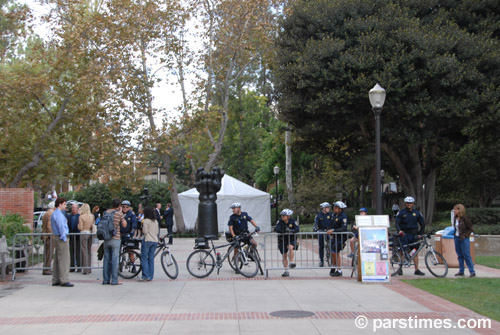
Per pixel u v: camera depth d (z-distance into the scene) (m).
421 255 17.67
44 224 13.87
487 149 27.59
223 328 7.23
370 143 23.22
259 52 27.50
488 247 18.36
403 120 21.56
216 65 27.45
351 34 21.33
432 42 19.89
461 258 12.73
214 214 26.58
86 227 13.84
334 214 13.51
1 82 22.62
